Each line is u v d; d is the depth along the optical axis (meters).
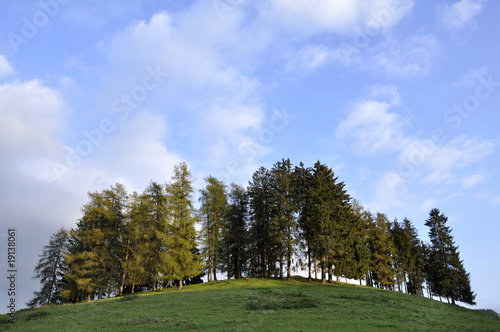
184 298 34.81
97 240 47.62
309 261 53.72
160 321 23.02
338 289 44.25
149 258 47.25
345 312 25.86
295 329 19.55
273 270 55.72
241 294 35.72
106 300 39.28
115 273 49.22
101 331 21.02
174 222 46.84
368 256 55.38
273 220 52.75
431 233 64.38
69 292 47.38
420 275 68.75
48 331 22.58
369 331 19.30
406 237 65.94
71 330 22.08
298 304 28.50
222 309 27.55
